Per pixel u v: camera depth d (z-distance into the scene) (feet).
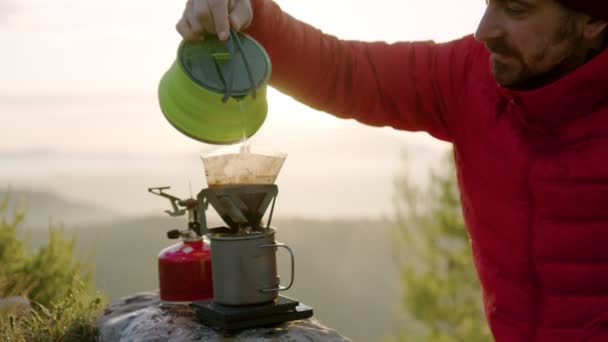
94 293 10.80
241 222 6.93
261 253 6.98
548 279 5.25
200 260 8.12
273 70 6.17
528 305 5.41
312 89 6.17
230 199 6.72
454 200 34.76
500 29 4.85
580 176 4.99
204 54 5.86
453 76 5.75
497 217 5.42
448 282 35.50
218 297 7.09
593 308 5.16
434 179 35.45
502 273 5.52
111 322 8.39
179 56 5.85
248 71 5.76
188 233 8.27
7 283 12.23
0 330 9.40
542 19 4.72
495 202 5.42
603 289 5.13
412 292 35.68
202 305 7.32
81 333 8.81
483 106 5.48
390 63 6.01
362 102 6.12
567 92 4.85
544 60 4.82
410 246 36.29
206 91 5.70
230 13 5.76
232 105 5.74
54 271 13.21
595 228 5.04
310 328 7.18
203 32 5.85
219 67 5.80
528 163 5.17
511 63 4.90
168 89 6.05
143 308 8.77
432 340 35.37
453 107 5.72
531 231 5.24
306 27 6.24
